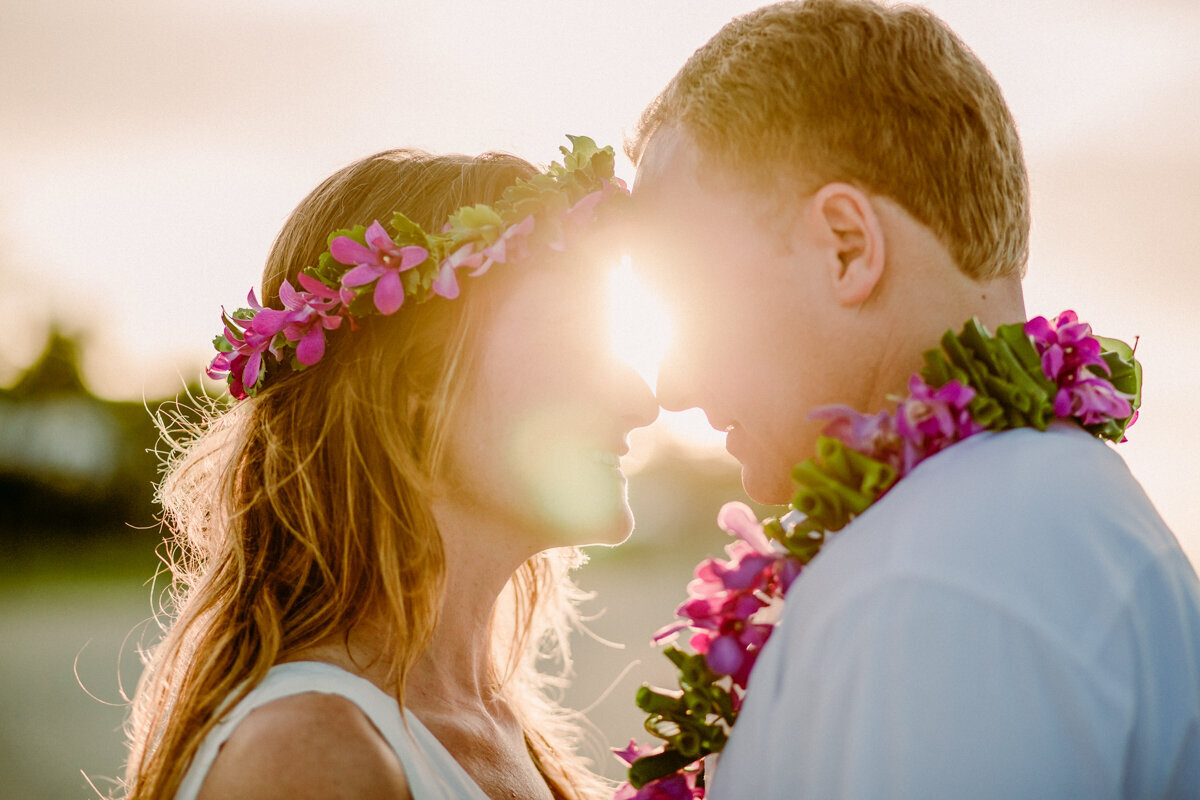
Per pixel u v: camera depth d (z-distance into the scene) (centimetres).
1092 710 108
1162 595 120
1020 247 157
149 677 195
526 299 185
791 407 160
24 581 2575
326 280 184
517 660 244
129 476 3139
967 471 125
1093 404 139
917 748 108
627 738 825
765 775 122
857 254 149
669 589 2342
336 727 150
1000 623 110
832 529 135
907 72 148
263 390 193
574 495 186
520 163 202
